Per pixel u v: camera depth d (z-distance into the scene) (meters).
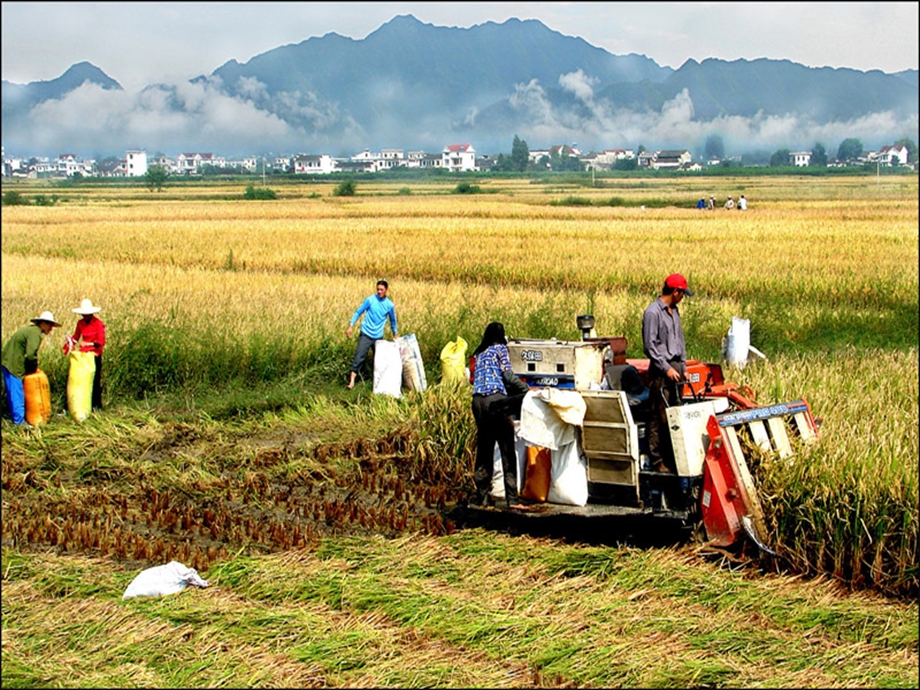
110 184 193.25
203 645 6.56
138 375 15.88
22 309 20.95
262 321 18.88
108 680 6.05
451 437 11.09
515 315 19.58
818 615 6.95
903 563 7.50
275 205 88.94
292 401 15.11
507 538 8.74
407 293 24.08
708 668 6.11
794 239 41.75
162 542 8.73
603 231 47.47
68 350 14.34
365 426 13.38
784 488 8.02
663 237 43.53
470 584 7.64
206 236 47.38
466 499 10.20
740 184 138.50
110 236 48.34
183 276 29.39
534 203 88.50
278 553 8.52
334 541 8.81
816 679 6.03
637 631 6.69
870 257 33.34
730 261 31.88
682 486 8.48
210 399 15.45
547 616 6.92
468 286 27.02
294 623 6.84
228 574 7.98
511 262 32.31
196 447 12.69
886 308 24.23
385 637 6.61
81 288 25.98
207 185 165.62
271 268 34.56
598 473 8.63
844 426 9.60
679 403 8.80
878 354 17.19
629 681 6.02
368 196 113.62
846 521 7.66
